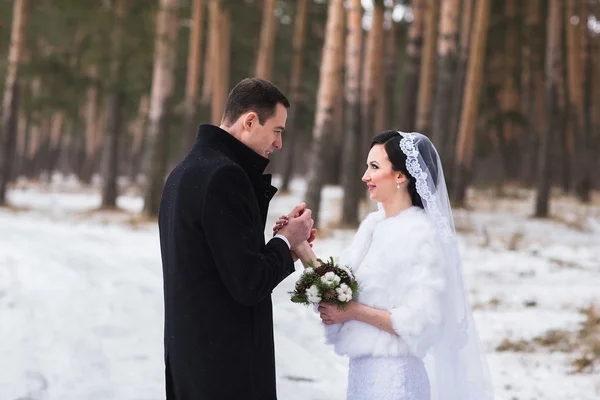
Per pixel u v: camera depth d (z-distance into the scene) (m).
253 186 2.31
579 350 5.45
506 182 23.17
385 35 23.06
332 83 12.73
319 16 24.33
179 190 2.21
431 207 2.44
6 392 3.93
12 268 8.33
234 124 2.32
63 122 31.12
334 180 26.05
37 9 22.00
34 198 22.52
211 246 2.13
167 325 2.31
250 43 25.59
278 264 2.21
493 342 5.74
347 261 2.55
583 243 12.24
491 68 22.67
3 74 20.25
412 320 2.27
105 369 4.48
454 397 2.44
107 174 18.11
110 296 6.80
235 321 2.22
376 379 2.38
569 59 21.41
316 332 5.70
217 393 2.20
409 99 16.12
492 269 9.30
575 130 20.98
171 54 16.16
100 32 17.92
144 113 27.30
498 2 21.73
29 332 5.34
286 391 4.13
